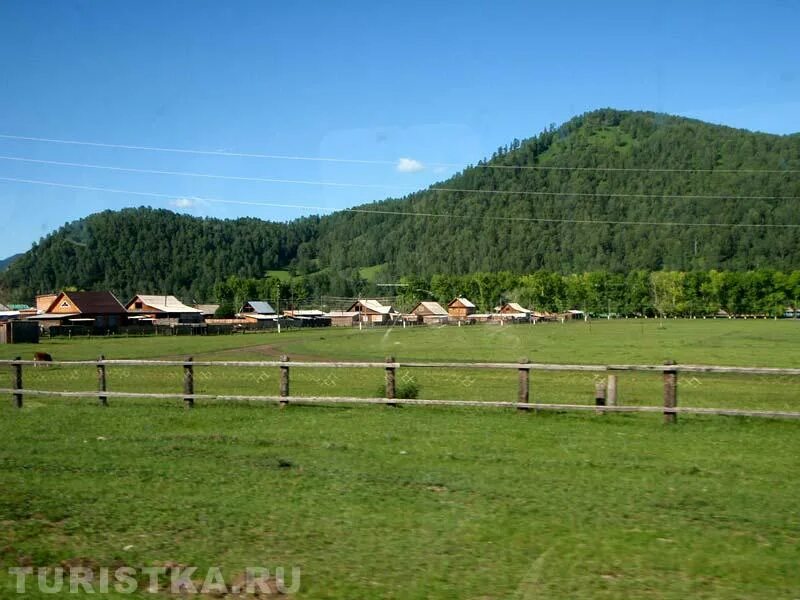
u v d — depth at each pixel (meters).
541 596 5.78
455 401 15.65
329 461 10.67
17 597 5.83
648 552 6.75
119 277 168.00
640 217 174.00
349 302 167.50
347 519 7.78
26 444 12.23
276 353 45.84
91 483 9.38
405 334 79.50
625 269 163.12
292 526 7.56
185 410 16.44
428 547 6.91
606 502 8.39
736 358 38.28
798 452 11.39
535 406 15.12
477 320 128.75
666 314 146.50
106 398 17.69
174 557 6.70
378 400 16.08
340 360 38.72
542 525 7.55
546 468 10.16
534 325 107.38
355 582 6.09
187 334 86.06
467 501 8.47
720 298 139.88
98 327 86.19
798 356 39.75
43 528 7.54
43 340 69.38
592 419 14.66
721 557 6.62
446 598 5.75
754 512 8.02
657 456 11.03
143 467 10.31
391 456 11.02
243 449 11.65
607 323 114.44
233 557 6.69
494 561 6.54
